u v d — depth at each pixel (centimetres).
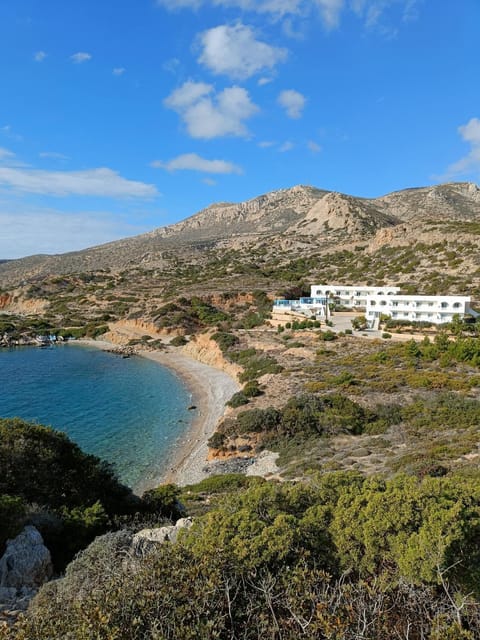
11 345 9900
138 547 1109
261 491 1177
